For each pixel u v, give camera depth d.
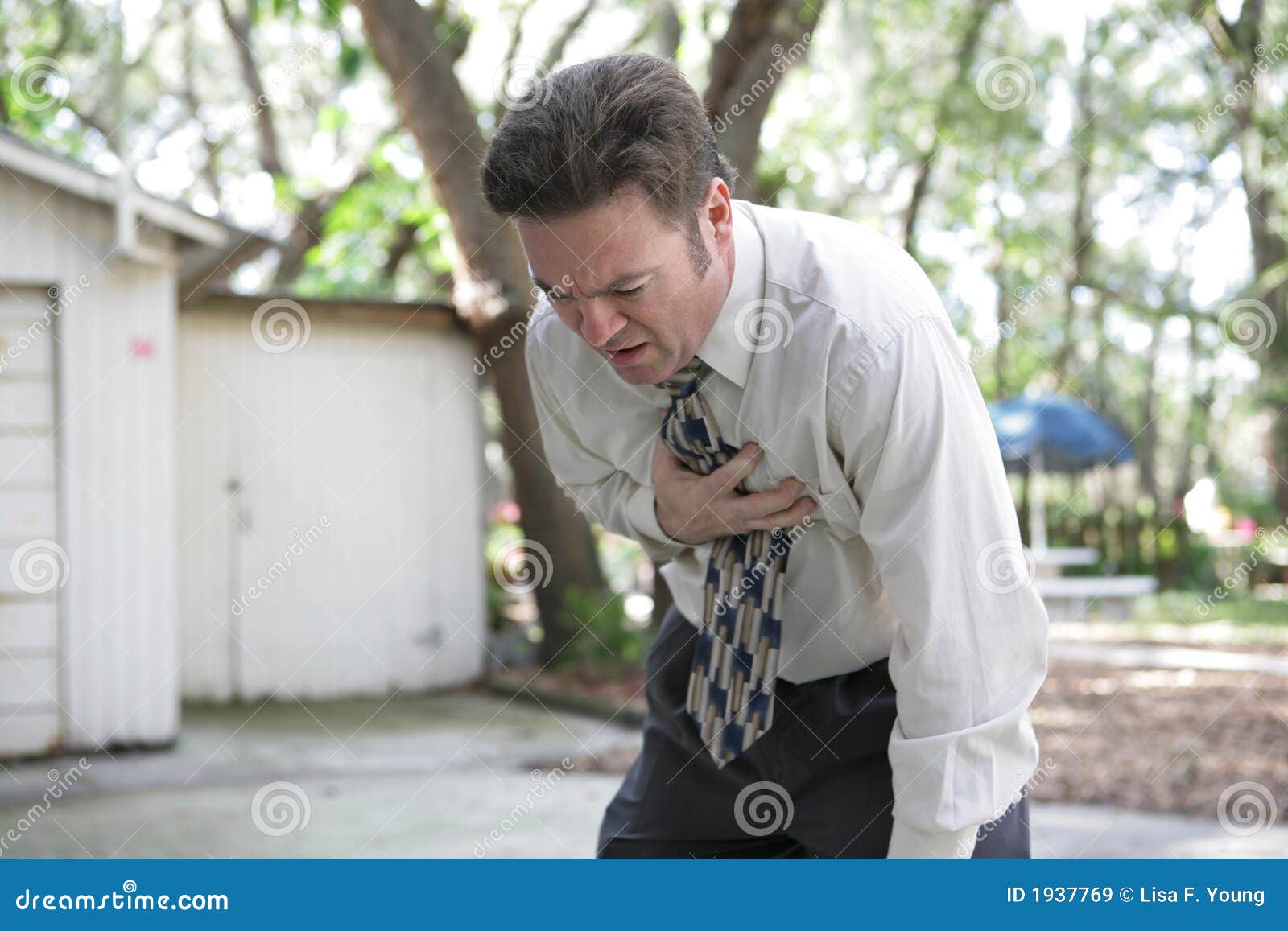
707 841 1.79
